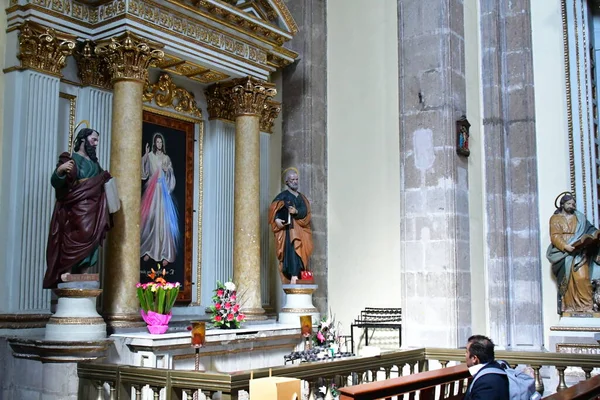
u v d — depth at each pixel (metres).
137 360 7.74
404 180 10.56
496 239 11.24
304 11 12.16
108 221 7.91
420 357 8.23
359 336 11.47
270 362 9.40
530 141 11.59
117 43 8.63
